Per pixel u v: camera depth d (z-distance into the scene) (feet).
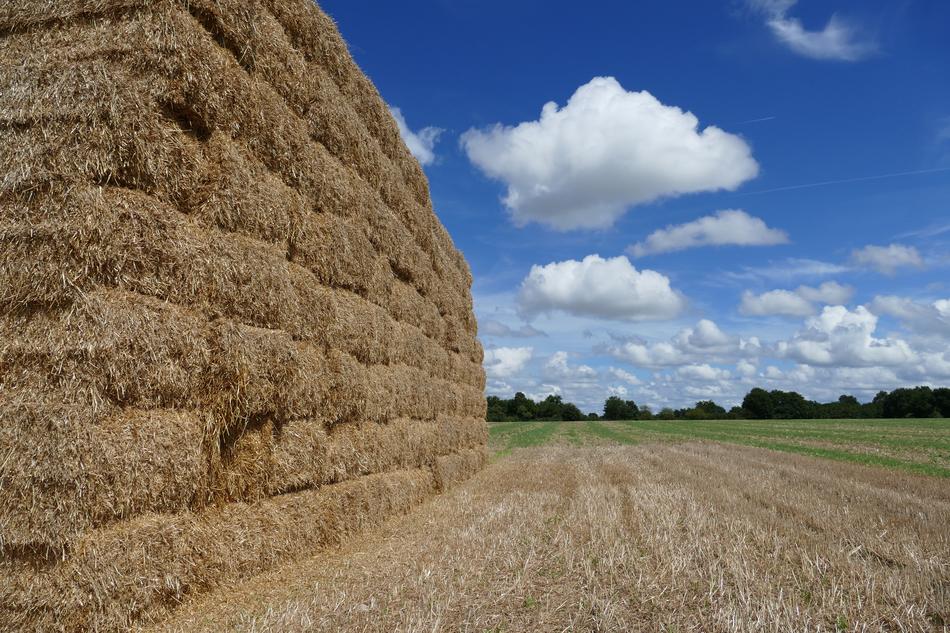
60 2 16.15
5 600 12.98
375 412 28.37
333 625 14.69
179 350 15.83
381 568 20.52
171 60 15.75
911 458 77.00
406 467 33.86
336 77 27.20
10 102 14.66
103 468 13.61
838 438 123.34
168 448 15.21
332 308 23.66
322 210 24.08
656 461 67.00
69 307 13.88
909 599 17.42
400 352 33.12
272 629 14.21
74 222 13.93
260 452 19.29
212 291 16.98
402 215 35.99
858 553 23.02
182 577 15.58
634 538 25.26
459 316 51.80
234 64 18.51
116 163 14.75
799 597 17.54
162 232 15.57
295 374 20.17
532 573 19.97
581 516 30.25
